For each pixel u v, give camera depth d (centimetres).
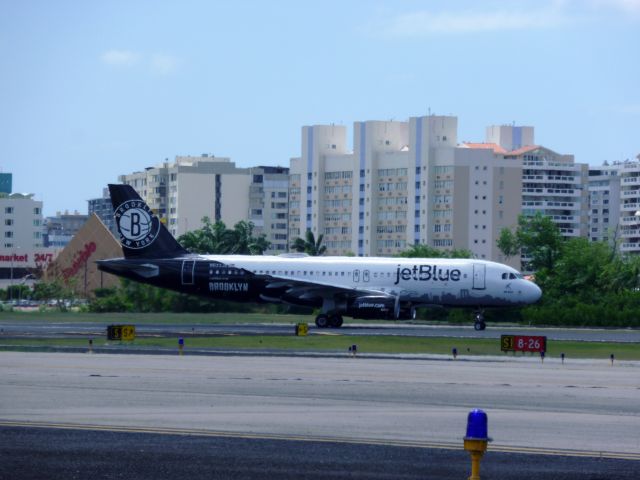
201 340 15125
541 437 7456
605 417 8325
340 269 19262
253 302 19450
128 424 7669
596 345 15588
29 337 15588
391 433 7488
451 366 11981
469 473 6344
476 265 19038
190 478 6138
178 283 19425
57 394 9038
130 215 19675
